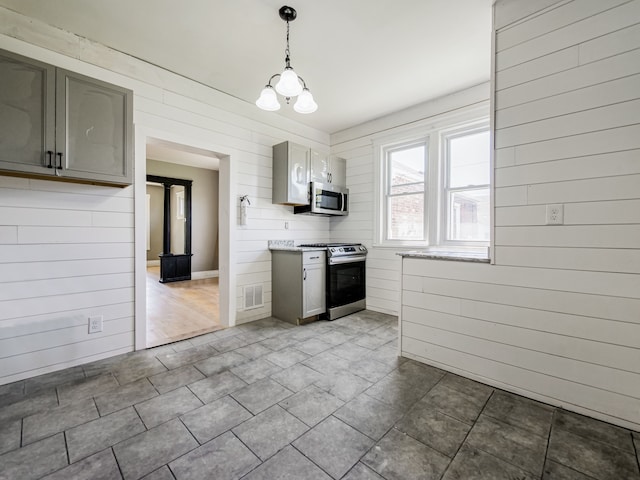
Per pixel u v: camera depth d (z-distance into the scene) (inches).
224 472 51.6
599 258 67.5
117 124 88.1
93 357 95.3
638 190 63.4
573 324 70.6
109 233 97.7
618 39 65.3
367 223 162.9
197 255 275.7
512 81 78.5
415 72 113.4
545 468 52.9
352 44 96.7
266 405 71.7
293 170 141.9
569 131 70.9
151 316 146.5
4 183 80.4
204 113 121.7
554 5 72.6
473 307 85.4
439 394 77.5
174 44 96.4
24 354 83.7
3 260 80.5
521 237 77.4
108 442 58.6
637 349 63.7
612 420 65.9
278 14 83.1
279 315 142.9
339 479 50.3
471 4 80.4
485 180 124.4
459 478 50.6
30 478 49.8
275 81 119.0
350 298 152.7
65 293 90.0
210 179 284.5
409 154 149.5
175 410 69.4
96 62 95.0
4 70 71.2
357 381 83.8
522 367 77.3
